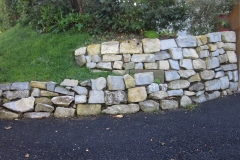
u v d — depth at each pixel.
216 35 4.40
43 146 2.56
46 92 3.44
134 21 4.31
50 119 3.36
